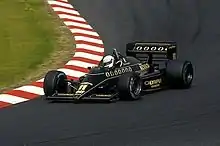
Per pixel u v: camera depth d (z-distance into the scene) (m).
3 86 51.94
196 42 71.81
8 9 88.56
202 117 38.12
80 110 41.44
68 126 36.69
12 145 32.66
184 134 33.84
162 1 92.50
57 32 76.06
